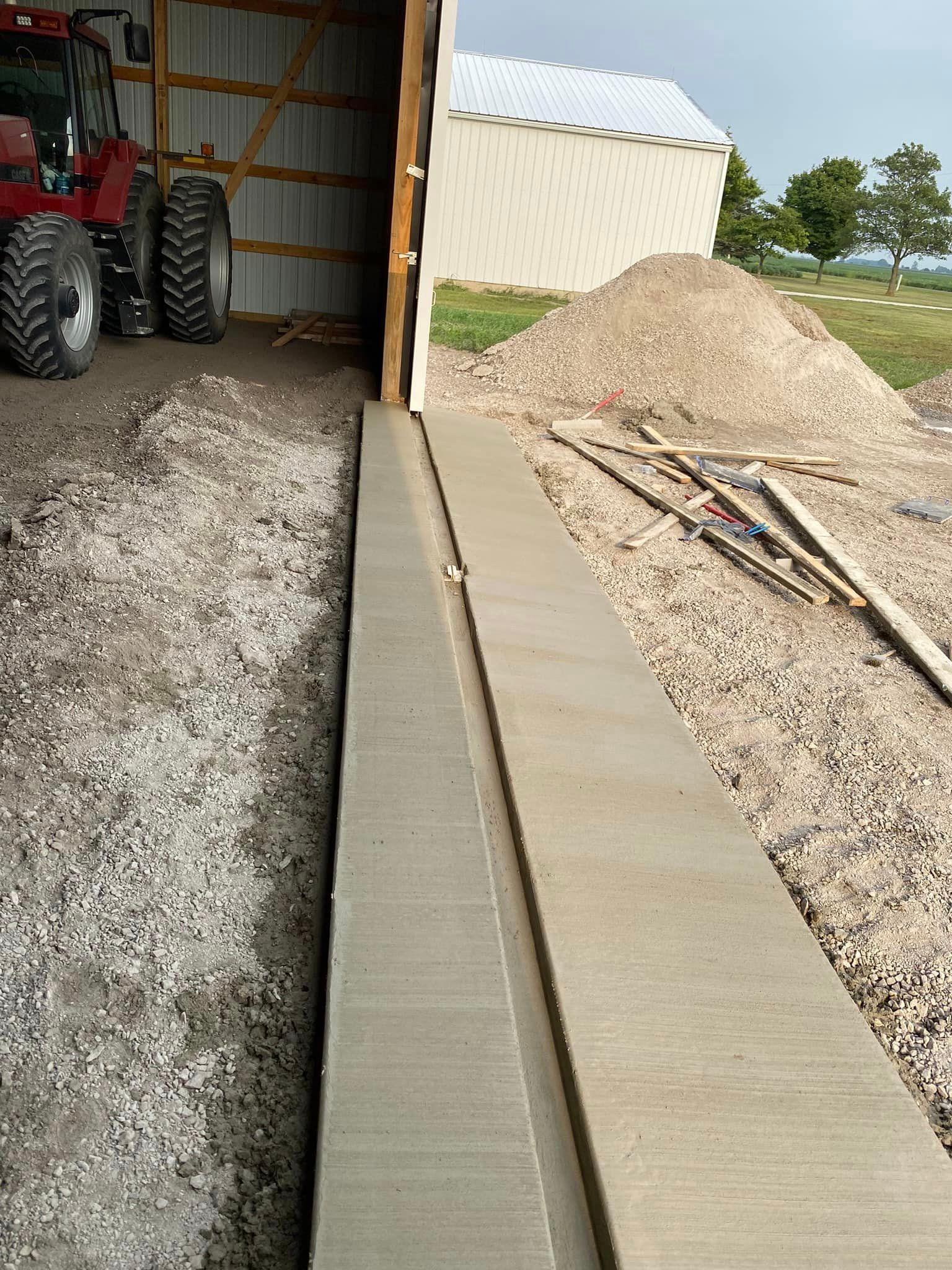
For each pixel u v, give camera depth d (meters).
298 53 9.05
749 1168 1.81
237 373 7.58
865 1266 1.67
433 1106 1.83
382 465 5.89
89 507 4.16
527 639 3.90
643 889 2.54
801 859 2.91
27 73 6.69
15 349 6.03
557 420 8.99
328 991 2.05
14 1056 1.88
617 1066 1.99
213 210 8.29
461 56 27.44
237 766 2.90
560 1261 1.67
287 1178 1.75
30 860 2.35
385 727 3.08
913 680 4.31
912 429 10.88
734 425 10.02
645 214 24.09
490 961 2.19
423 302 7.06
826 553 5.77
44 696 2.91
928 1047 2.29
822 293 36.53
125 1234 1.62
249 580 4.12
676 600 4.88
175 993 2.09
